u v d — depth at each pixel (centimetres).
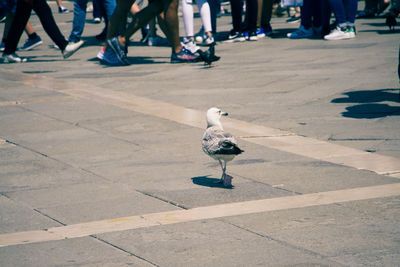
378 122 838
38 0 1430
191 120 890
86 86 1155
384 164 677
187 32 1391
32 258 470
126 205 584
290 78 1151
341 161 694
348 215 539
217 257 463
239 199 589
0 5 1559
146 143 789
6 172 695
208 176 661
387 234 497
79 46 1472
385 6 2155
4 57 1460
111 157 738
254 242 489
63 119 919
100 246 489
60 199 606
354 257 456
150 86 1141
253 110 933
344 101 958
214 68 1302
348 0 1617
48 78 1246
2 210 580
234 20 1678
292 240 491
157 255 470
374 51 1395
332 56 1363
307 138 788
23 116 943
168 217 548
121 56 1378
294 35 1727
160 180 652
